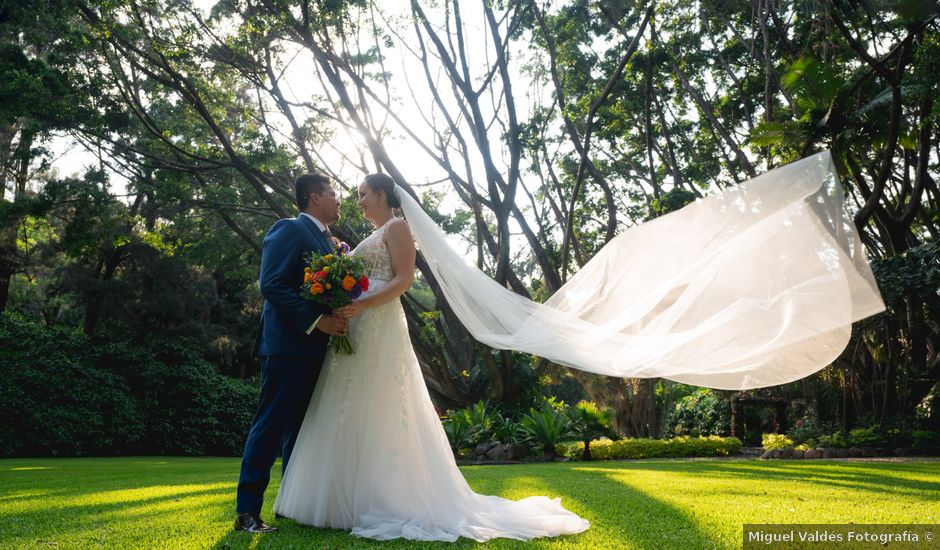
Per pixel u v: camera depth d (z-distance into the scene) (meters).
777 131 14.37
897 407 16.92
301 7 15.92
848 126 13.90
